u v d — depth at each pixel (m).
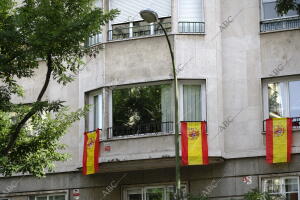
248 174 26.17
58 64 22.55
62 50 21.91
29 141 23.80
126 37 28.39
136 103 27.58
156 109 27.23
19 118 24.17
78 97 29.23
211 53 27.09
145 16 21.83
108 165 27.09
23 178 29.73
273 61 26.80
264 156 26.12
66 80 23.06
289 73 26.53
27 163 24.03
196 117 26.92
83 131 28.53
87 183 28.52
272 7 27.42
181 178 26.92
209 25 27.33
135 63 27.53
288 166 25.77
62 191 28.89
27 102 30.47
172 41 27.12
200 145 26.09
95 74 28.25
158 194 27.27
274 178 25.98
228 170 26.45
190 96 27.05
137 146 26.70
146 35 27.86
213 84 26.84
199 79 26.98
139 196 27.58
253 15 27.41
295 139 25.89
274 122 26.05
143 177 27.53
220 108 26.77
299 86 26.61
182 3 27.72
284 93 26.69
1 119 24.27
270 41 26.98
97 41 28.73
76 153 28.89
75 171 28.78
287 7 24.80
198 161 25.95
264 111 26.72
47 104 21.95
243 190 26.12
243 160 26.33
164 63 27.09
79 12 22.11
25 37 21.53
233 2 27.69
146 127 27.22
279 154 25.70
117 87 27.88
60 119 25.22
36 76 30.55
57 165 29.16
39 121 24.59
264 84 26.97
